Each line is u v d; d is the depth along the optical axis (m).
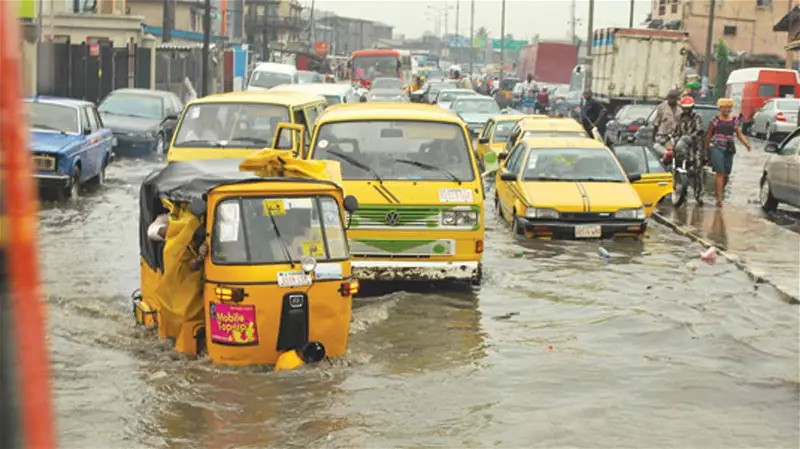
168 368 8.34
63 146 18.45
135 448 6.57
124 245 14.17
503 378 8.30
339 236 8.62
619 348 9.30
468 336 9.66
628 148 18.70
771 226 16.75
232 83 58.41
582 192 15.54
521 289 11.87
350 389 7.93
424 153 11.89
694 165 19.58
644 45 40.72
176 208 8.74
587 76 40.34
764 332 9.93
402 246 11.43
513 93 62.66
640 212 15.27
